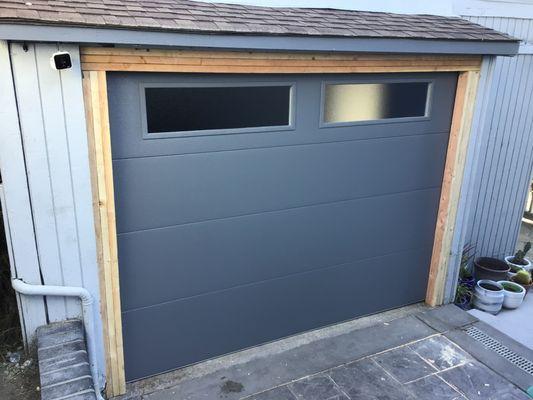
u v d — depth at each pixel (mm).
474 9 4961
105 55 2881
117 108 3096
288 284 4156
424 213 4715
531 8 5332
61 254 3076
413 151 4441
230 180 3631
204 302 3801
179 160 3395
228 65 3271
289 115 3746
